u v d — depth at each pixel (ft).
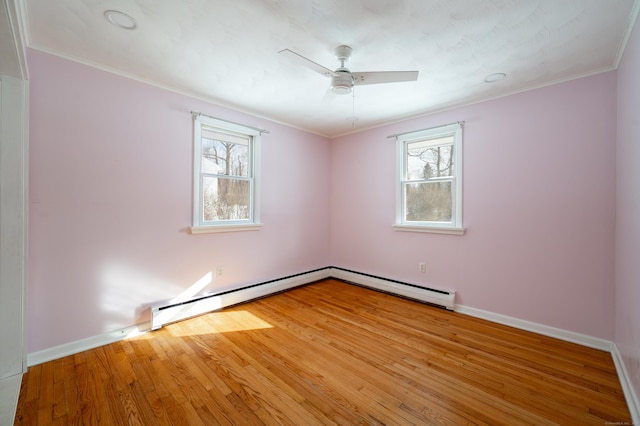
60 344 7.39
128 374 6.63
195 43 6.93
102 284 8.09
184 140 9.85
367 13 5.77
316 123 13.39
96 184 7.96
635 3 5.37
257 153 12.21
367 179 13.97
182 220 9.82
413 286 11.90
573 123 8.34
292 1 5.44
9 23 4.73
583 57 7.34
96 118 7.93
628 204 6.42
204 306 10.18
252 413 5.42
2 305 6.40
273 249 12.97
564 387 6.20
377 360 7.29
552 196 8.71
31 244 6.95
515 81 8.80
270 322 9.64
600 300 7.91
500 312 9.73
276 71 8.35
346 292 13.08
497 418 5.31
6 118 6.40
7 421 5.15
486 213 10.06
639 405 5.19
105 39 6.77
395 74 6.83
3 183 6.38
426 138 11.94
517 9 5.60
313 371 6.79
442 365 7.06
